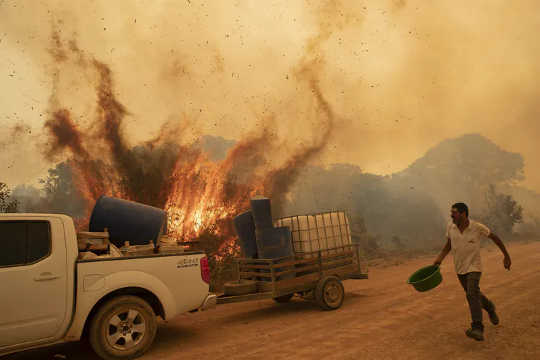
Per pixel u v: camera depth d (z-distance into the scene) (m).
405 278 11.12
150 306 5.14
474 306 4.71
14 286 4.30
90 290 4.73
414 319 6.05
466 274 4.90
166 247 5.78
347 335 5.38
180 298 5.42
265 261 6.98
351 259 8.17
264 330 6.06
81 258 4.89
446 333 5.16
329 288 7.35
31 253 4.50
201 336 5.93
